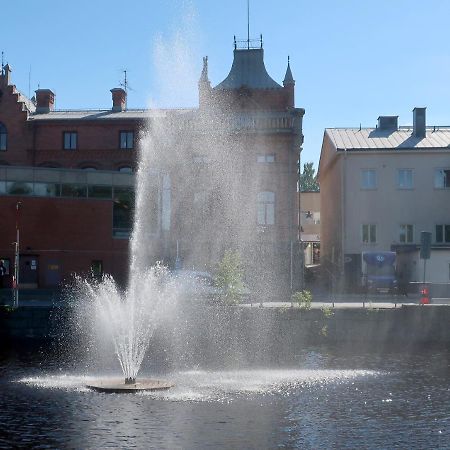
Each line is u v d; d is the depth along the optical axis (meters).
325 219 64.88
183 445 14.38
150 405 18.09
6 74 54.00
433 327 33.00
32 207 46.34
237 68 55.28
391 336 33.09
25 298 41.31
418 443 14.60
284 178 48.34
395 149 52.12
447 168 52.16
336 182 56.12
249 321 33.66
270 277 47.28
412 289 44.00
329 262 60.16
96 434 15.20
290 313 33.53
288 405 18.19
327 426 16.00
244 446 14.34
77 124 53.41
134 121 52.78
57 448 14.16
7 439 14.80
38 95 57.19
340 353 29.80
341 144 53.94
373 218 52.31
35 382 21.53
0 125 53.81
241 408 17.80
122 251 47.59
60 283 46.47
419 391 20.19
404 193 52.31
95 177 47.59
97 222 47.31
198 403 18.36
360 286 47.62
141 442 14.59
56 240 46.62
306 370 24.56
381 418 16.80
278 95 53.84
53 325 34.72
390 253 46.56
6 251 45.84
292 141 48.56
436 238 52.03
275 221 48.09
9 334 34.56
